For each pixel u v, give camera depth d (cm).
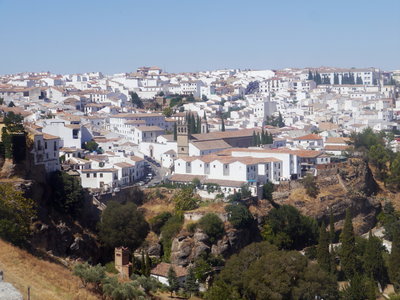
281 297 17962
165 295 18562
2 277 12581
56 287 14250
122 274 18738
